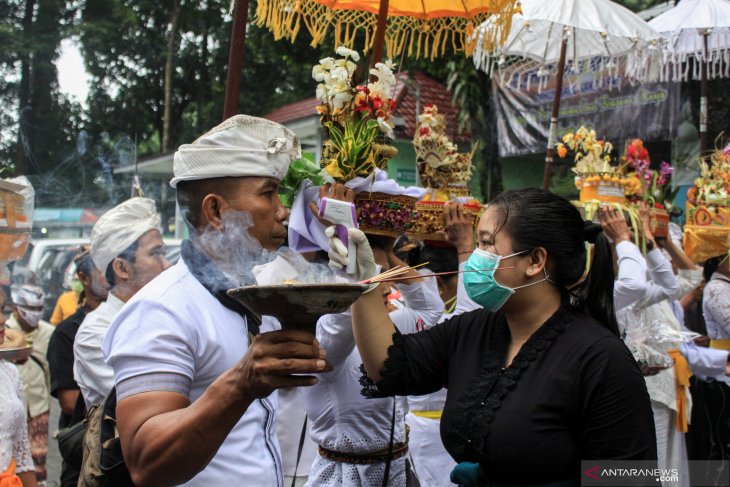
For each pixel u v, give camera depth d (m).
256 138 2.02
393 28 3.70
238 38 2.74
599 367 2.04
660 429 4.54
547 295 2.25
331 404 2.92
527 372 2.13
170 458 1.67
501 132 10.52
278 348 1.60
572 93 9.47
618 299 3.82
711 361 4.59
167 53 16.97
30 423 4.30
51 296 5.73
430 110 3.65
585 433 2.05
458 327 2.46
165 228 3.63
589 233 2.34
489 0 3.26
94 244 2.83
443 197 3.58
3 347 2.92
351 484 2.94
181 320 1.91
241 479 1.98
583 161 4.38
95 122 16.36
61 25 16.34
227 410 1.65
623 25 4.97
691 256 5.25
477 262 2.23
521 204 2.24
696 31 6.39
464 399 2.21
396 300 3.52
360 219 2.76
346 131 2.59
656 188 4.69
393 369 2.35
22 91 15.59
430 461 3.59
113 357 1.86
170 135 17.09
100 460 2.00
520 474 2.07
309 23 3.41
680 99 8.66
